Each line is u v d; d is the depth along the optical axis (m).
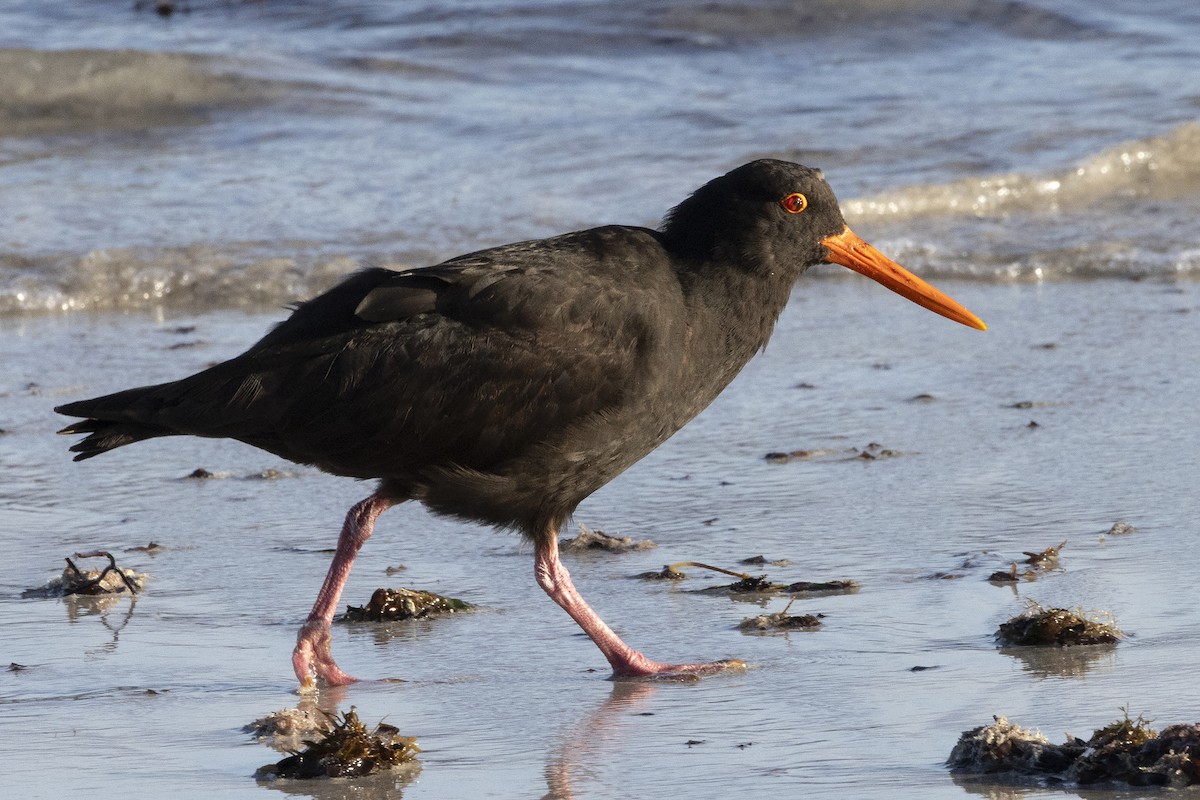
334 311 9.58
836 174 22.22
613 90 26.69
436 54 28.14
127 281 19.22
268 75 26.72
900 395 15.42
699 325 9.88
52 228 20.53
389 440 9.39
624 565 11.29
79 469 13.84
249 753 8.12
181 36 29.11
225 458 14.29
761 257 10.09
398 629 10.23
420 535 12.20
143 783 7.72
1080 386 15.40
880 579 10.71
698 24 29.31
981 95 25.70
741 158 22.80
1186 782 7.18
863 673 9.04
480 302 9.41
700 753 7.96
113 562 10.95
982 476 12.95
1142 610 9.80
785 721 8.36
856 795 7.31
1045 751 7.51
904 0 29.83
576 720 8.55
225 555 11.68
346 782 7.70
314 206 21.34
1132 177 22.44
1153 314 17.89
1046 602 10.02
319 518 12.57
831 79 27.09
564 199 21.27
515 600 10.77
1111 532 11.42
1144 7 29.95
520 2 30.41
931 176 22.00
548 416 9.43
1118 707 8.21
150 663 9.56
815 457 13.70
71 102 25.95
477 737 8.32
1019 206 21.75
